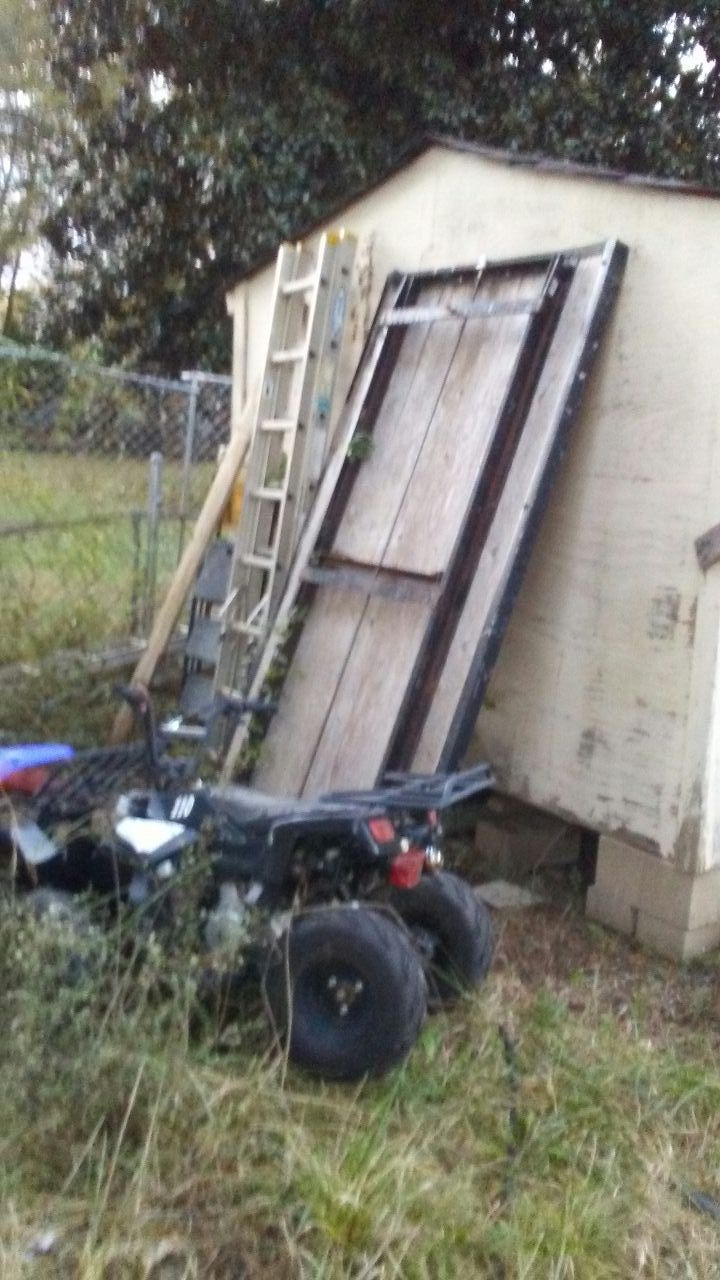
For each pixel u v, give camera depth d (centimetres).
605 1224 308
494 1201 312
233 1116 315
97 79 1272
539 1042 381
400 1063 342
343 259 570
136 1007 330
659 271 448
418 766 454
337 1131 323
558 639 493
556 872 528
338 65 1251
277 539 559
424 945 382
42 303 1370
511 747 516
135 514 675
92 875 384
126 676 646
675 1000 430
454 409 498
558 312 473
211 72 1257
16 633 604
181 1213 285
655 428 451
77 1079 302
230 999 364
